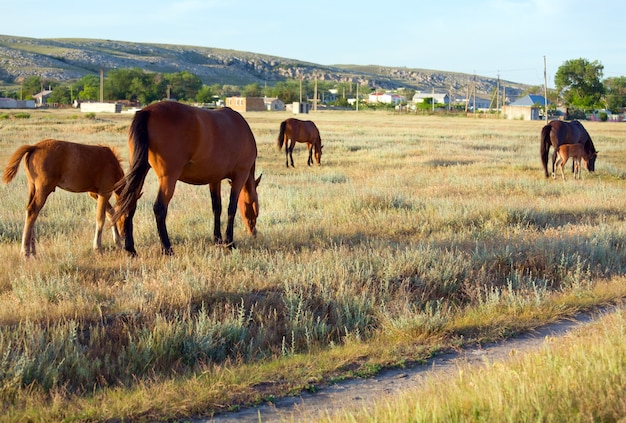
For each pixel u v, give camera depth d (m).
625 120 110.88
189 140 9.05
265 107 122.75
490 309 7.34
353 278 8.09
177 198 15.32
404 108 150.25
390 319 6.84
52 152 8.93
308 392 5.20
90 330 6.31
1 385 5.11
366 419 4.10
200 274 7.80
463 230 11.66
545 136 21.34
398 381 5.41
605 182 20.69
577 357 4.87
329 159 28.86
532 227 11.93
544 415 3.84
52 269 8.18
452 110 132.00
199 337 6.09
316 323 6.82
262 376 5.44
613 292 7.96
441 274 8.45
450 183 19.02
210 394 5.02
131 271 8.38
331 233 10.91
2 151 29.92
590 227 11.45
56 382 5.24
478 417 3.91
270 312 6.95
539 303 7.45
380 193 15.05
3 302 6.88
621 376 4.32
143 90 144.75
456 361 5.86
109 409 4.73
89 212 13.03
